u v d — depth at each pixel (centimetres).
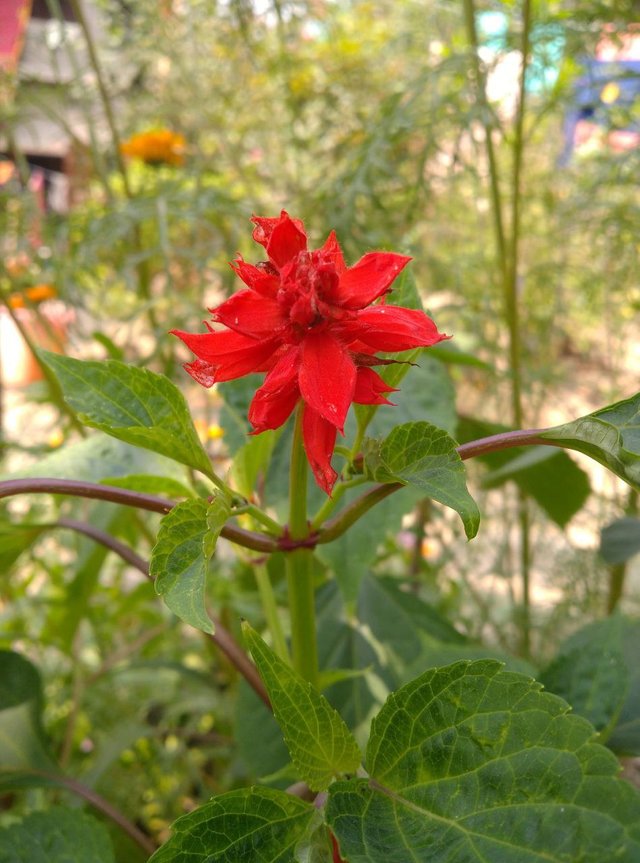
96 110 51
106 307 44
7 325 52
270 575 35
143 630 46
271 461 26
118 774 38
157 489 22
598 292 44
